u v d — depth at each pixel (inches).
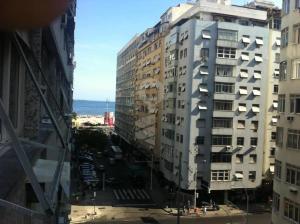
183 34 1915.6
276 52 1907.0
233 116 1834.4
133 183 2207.2
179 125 1914.4
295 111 848.9
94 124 5713.6
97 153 3093.0
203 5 1862.7
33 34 402.9
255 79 1868.8
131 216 1685.5
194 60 1808.6
